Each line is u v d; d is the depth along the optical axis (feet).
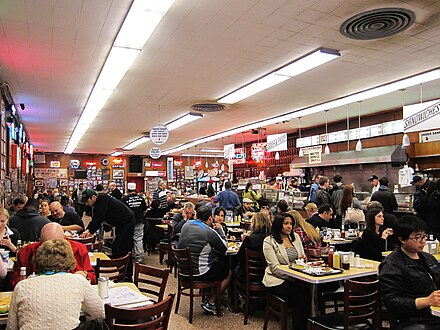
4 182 26.50
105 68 22.11
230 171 57.06
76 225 21.25
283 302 13.87
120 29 16.62
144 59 20.93
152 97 29.68
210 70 22.93
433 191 20.54
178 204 40.93
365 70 23.12
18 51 19.62
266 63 21.74
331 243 18.30
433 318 9.11
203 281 16.63
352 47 19.29
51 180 76.74
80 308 8.03
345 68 22.72
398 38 18.06
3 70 22.75
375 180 28.68
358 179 39.09
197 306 18.26
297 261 14.44
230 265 18.60
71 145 64.03
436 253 15.44
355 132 37.29
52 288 7.78
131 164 84.12
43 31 17.13
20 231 17.02
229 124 43.34
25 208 17.76
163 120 39.88
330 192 28.12
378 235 16.21
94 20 16.03
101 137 53.57
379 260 16.08
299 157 46.16
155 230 31.09
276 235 15.12
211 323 16.05
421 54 20.31
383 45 18.98
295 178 46.14
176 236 22.82
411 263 9.71
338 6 14.87
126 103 31.78
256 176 60.29
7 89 26.08
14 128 34.47
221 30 17.16
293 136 51.19
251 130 48.57
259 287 15.85
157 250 32.73
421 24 16.51
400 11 15.10
